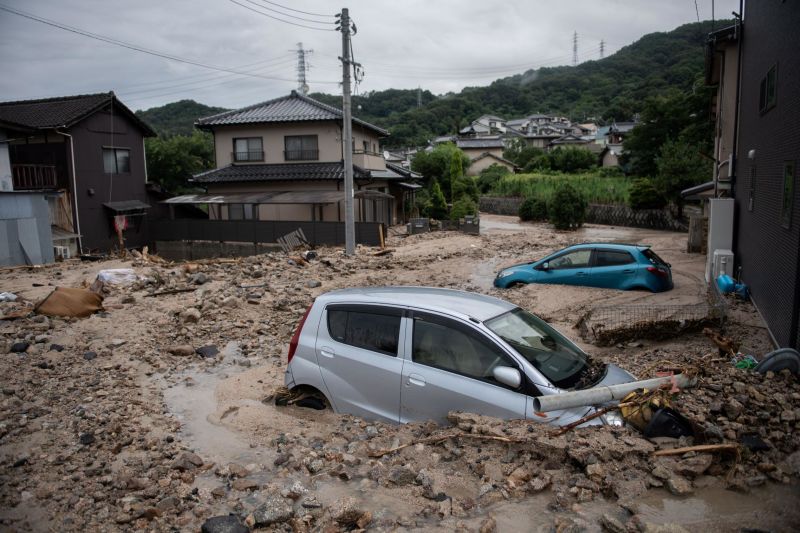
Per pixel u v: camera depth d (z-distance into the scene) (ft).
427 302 18.78
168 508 13.93
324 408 20.25
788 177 26.32
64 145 86.74
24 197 67.82
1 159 73.72
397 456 15.78
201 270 54.08
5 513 13.98
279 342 31.32
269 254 66.23
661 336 28.91
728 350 23.81
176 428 19.69
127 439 18.44
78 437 18.81
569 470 14.33
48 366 26.50
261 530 12.79
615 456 14.24
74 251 88.53
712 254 46.37
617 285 40.50
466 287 46.78
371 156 111.86
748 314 33.42
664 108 144.56
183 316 34.81
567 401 14.99
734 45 54.54
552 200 115.24
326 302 20.24
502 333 17.30
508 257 66.69
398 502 13.71
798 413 16.29
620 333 28.96
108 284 45.29
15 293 42.78
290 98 114.42
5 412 20.99
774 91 31.07
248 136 107.45
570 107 419.95
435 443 16.11
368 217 111.75
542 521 12.51
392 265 59.62
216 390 23.89
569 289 41.34
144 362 27.81
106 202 94.12
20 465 16.71
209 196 101.60
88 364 27.20
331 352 19.45
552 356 17.54
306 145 105.91
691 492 13.21
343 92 66.28
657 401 15.99
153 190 104.22
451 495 13.84
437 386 17.16
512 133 329.31
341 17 65.21
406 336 18.11
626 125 269.44
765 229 32.32
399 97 467.52
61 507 14.28
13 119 87.40
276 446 17.80
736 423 16.06
